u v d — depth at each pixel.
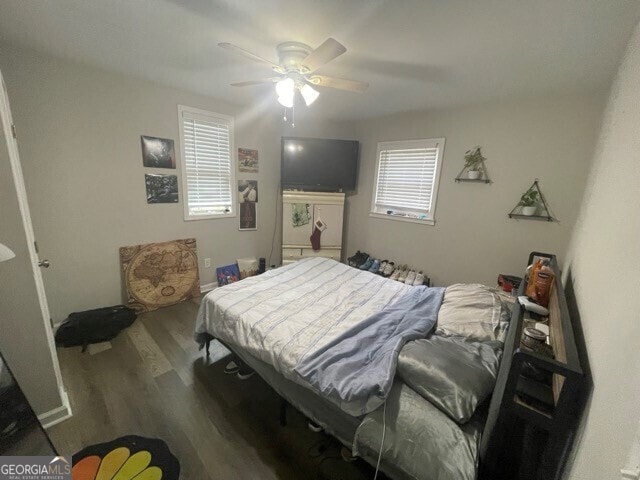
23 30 1.69
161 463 1.35
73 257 2.39
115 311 2.52
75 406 1.64
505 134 2.61
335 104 3.01
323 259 2.91
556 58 1.74
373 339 1.49
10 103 1.95
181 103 2.78
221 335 1.77
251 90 2.75
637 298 0.55
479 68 1.95
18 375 1.38
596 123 2.18
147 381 1.86
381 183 3.64
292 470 1.35
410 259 3.46
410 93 2.54
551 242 2.50
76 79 2.19
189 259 3.09
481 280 2.93
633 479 0.38
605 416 0.57
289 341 1.47
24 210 1.37
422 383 1.13
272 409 1.69
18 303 1.33
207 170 3.15
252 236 3.71
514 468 0.83
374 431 1.05
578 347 0.93
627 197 0.82
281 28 1.59
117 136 2.46
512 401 0.79
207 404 1.70
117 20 1.57
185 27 1.62
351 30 1.57
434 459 0.93
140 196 2.68
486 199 2.79
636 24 1.31
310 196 3.68
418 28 1.52
